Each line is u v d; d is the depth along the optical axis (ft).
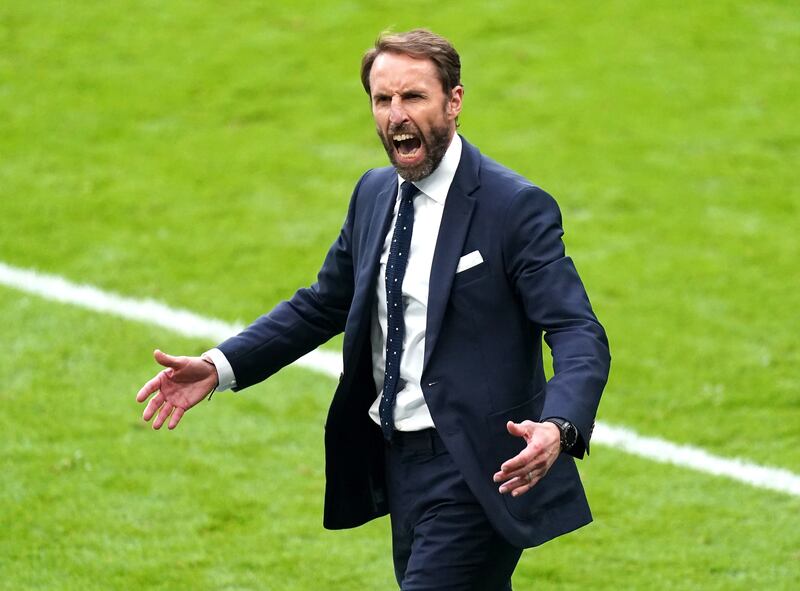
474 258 41.45
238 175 108.17
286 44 129.29
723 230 100.68
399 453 43.42
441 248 41.73
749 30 132.57
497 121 116.47
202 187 106.22
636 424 75.97
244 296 90.84
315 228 100.17
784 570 61.41
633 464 71.51
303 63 126.11
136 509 66.08
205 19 134.31
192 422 75.05
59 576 60.13
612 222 101.60
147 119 117.19
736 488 69.26
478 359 41.68
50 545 62.75
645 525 65.51
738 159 111.24
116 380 79.92
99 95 120.78
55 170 108.27
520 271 41.04
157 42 130.00
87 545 62.80
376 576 60.75
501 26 132.36
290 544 63.36
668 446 73.56
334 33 131.13
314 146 112.88
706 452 73.05
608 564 62.08
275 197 104.88
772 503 67.77
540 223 41.14
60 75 124.16
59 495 67.15
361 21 133.28
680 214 102.83
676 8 136.26
